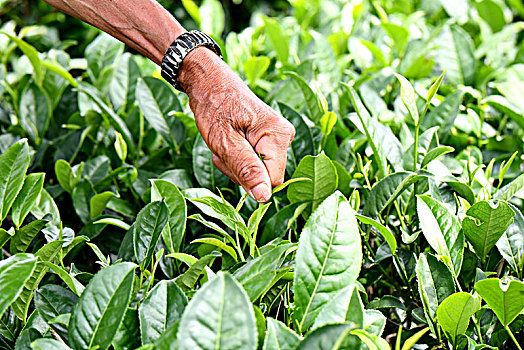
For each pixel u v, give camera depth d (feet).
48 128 6.35
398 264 3.96
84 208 4.99
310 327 2.94
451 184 4.33
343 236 3.10
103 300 2.85
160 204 3.65
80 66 7.38
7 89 6.69
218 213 3.74
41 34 10.78
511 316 3.30
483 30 7.97
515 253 3.90
